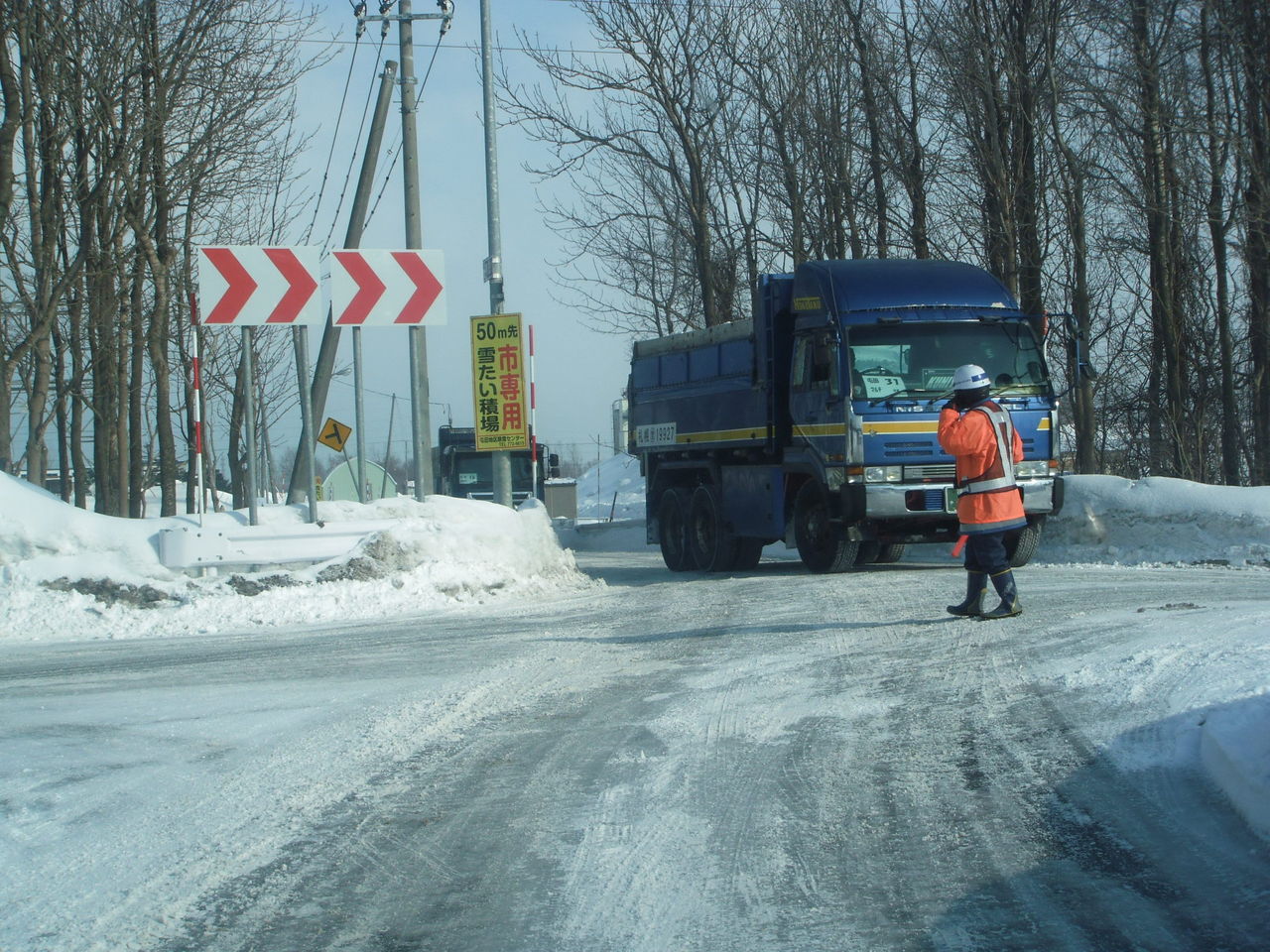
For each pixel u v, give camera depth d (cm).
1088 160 3055
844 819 697
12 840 703
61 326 2648
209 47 2364
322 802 760
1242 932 531
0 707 1070
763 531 2283
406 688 1098
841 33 3459
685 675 1109
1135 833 657
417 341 1953
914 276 2014
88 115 2275
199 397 1780
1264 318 2928
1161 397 3331
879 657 1148
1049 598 1506
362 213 2753
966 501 1339
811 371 2041
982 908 567
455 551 1831
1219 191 2964
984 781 756
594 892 601
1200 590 1534
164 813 745
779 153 3653
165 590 1655
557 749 867
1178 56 2797
